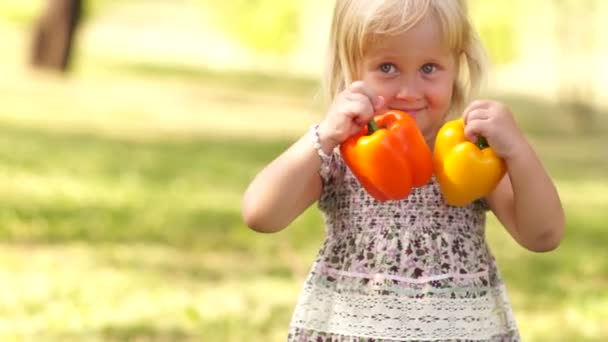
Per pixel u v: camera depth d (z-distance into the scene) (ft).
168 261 36.70
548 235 15.07
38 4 147.23
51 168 57.93
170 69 129.29
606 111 112.68
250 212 15.25
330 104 15.97
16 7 146.10
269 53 135.74
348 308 15.31
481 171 14.60
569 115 108.99
